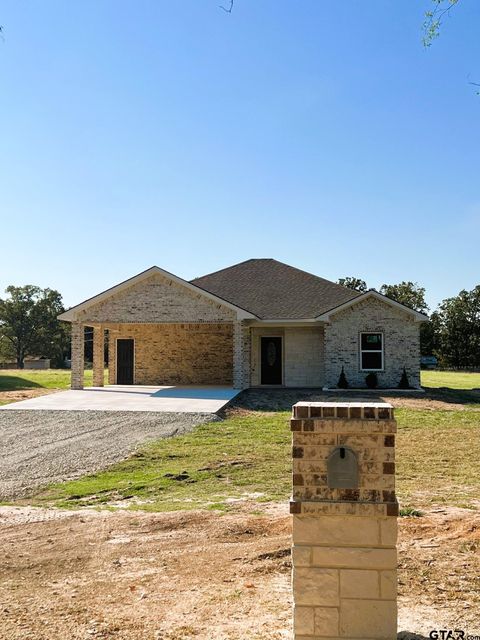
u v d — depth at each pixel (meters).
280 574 6.35
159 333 31.17
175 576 6.41
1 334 95.31
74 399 23.58
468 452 14.28
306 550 4.53
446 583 5.88
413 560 6.52
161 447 14.99
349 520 4.50
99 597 5.86
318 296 29.39
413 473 12.02
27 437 16.52
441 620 5.05
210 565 6.71
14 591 6.09
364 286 93.12
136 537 7.94
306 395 24.47
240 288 30.92
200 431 17.16
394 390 25.81
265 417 19.66
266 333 28.89
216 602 5.65
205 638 4.88
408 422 18.78
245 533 7.91
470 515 8.34
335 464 4.52
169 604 5.64
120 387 29.08
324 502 4.50
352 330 26.48
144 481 11.77
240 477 11.96
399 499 9.64
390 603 4.43
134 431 17.20
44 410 20.78
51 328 97.00
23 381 35.22
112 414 19.91
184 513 9.02
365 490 4.49
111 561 6.99
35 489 11.34
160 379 31.03
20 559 7.13
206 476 12.07
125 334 31.31
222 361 30.80
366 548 4.47
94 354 29.94
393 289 90.69
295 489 4.56
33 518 9.20
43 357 97.19
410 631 4.83
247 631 4.98
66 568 6.79
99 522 8.77
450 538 7.29
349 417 4.51
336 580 4.48
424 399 23.67
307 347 28.22
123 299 27.05
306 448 4.57
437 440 15.90
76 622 5.26
